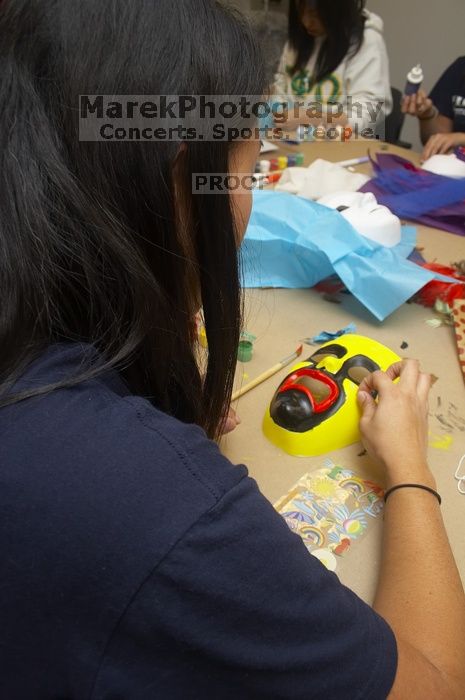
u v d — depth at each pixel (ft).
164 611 0.97
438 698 1.26
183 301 1.42
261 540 1.06
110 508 0.99
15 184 1.11
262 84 1.30
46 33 1.11
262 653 1.04
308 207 3.63
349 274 3.25
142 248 1.24
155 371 1.40
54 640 1.01
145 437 1.08
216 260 1.40
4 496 1.00
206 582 0.99
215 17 1.21
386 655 1.17
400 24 9.62
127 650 0.99
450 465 2.25
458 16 8.96
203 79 1.16
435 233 4.19
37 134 1.11
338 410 2.28
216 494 1.05
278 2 5.91
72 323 1.23
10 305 1.11
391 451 1.97
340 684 1.11
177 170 1.22
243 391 2.60
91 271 1.17
